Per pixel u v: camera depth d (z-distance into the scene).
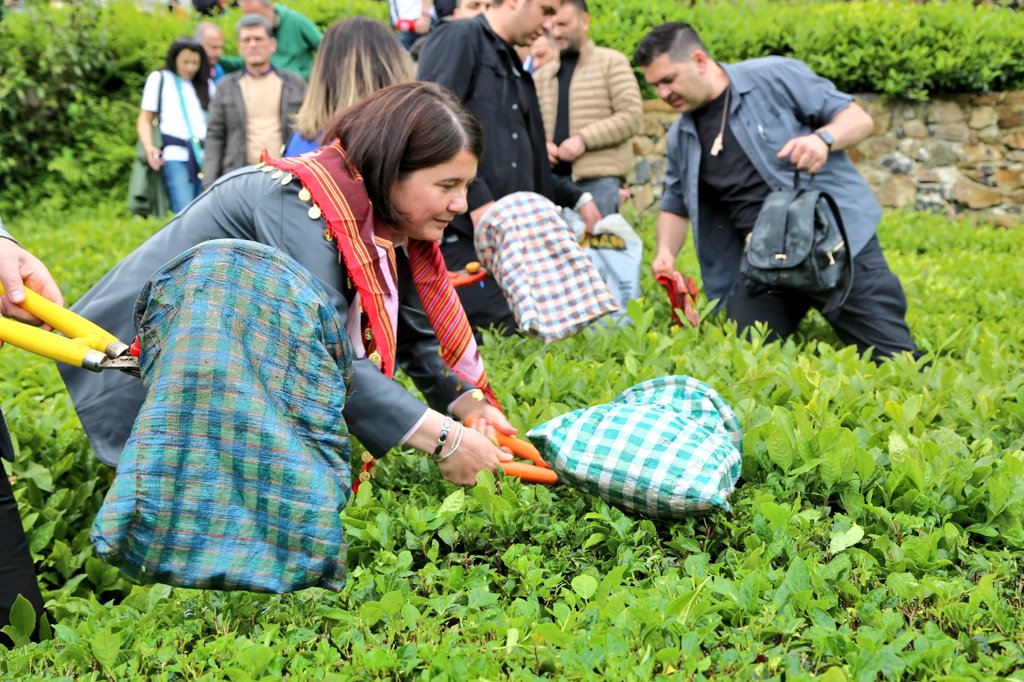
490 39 5.29
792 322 5.67
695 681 2.21
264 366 2.48
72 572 3.63
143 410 2.45
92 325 2.75
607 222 5.88
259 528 2.46
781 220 5.13
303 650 2.52
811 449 3.22
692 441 3.02
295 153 4.70
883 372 4.33
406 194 2.99
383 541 2.95
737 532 2.91
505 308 5.59
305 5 13.54
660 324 6.01
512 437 3.46
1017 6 14.04
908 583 2.56
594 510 3.11
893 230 10.91
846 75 12.38
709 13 12.73
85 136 13.60
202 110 11.47
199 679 2.39
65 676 2.46
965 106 12.30
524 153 5.40
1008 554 2.80
